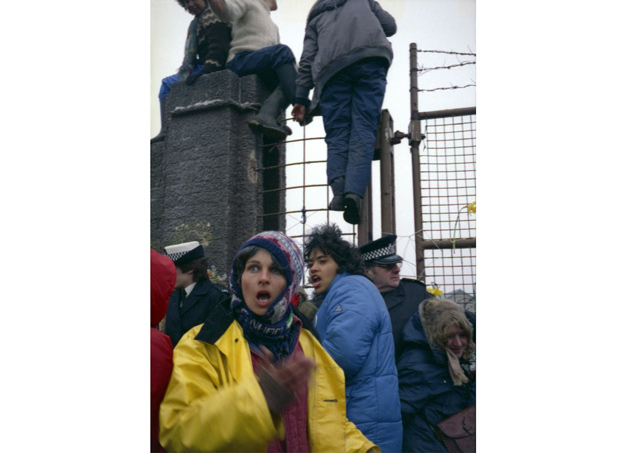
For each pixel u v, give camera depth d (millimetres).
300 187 2572
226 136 2584
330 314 1923
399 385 2082
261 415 1147
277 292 1462
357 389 1891
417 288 2283
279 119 2623
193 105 2646
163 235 2617
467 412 2068
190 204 2604
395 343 2168
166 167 2656
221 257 2531
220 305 1468
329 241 2000
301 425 1486
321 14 2572
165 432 1244
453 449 2027
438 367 2088
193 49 2645
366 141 2482
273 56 2605
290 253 1479
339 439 1527
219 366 1354
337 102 2514
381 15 2570
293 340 1549
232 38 2656
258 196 2602
